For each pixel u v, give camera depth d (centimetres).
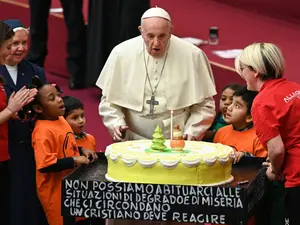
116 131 1094
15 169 1102
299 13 2019
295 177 968
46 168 1037
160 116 1116
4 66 1126
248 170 1004
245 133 1120
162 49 1073
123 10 1695
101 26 1744
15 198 1105
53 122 1063
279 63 962
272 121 948
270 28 1972
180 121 1120
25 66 1144
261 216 1091
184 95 1116
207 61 1138
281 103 955
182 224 1042
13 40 1109
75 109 1120
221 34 1920
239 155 1030
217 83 1652
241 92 1115
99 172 978
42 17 1886
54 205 1068
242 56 973
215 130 1197
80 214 916
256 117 956
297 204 970
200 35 1919
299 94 965
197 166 910
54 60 1997
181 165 908
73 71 1894
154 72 1115
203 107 1122
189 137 1098
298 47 1809
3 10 2052
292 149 967
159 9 1073
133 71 1119
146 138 1127
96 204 911
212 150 953
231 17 2056
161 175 911
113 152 936
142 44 1127
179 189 890
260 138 961
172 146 949
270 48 963
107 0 1725
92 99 1838
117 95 1125
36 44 1903
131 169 919
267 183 1053
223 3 2170
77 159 1027
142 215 902
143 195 898
